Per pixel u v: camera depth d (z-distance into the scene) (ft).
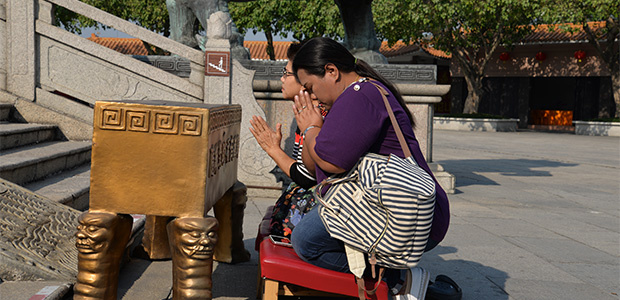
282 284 8.45
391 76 24.71
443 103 120.26
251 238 14.52
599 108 98.02
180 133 7.00
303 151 7.95
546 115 109.81
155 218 11.93
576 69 96.63
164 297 9.65
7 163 13.24
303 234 7.74
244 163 21.91
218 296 9.91
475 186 28.48
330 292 7.78
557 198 25.43
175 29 24.85
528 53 102.22
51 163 15.89
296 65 7.76
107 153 7.02
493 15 80.84
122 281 10.44
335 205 7.36
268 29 87.66
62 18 83.76
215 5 23.63
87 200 14.83
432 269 12.48
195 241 6.95
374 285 7.68
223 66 20.53
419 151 7.68
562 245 15.66
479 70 94.53
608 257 14.44
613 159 46.65
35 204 11.17
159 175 7.06
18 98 19.93
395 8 75.41
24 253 9.01
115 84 20.44
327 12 75.46
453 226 17.85
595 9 76.02
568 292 11.14
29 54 20.08
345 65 7.65
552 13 76.69
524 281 11.79
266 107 23.56
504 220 19.42
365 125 7.07
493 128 91.20
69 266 9.37
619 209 23.03
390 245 7.08
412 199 6.92
